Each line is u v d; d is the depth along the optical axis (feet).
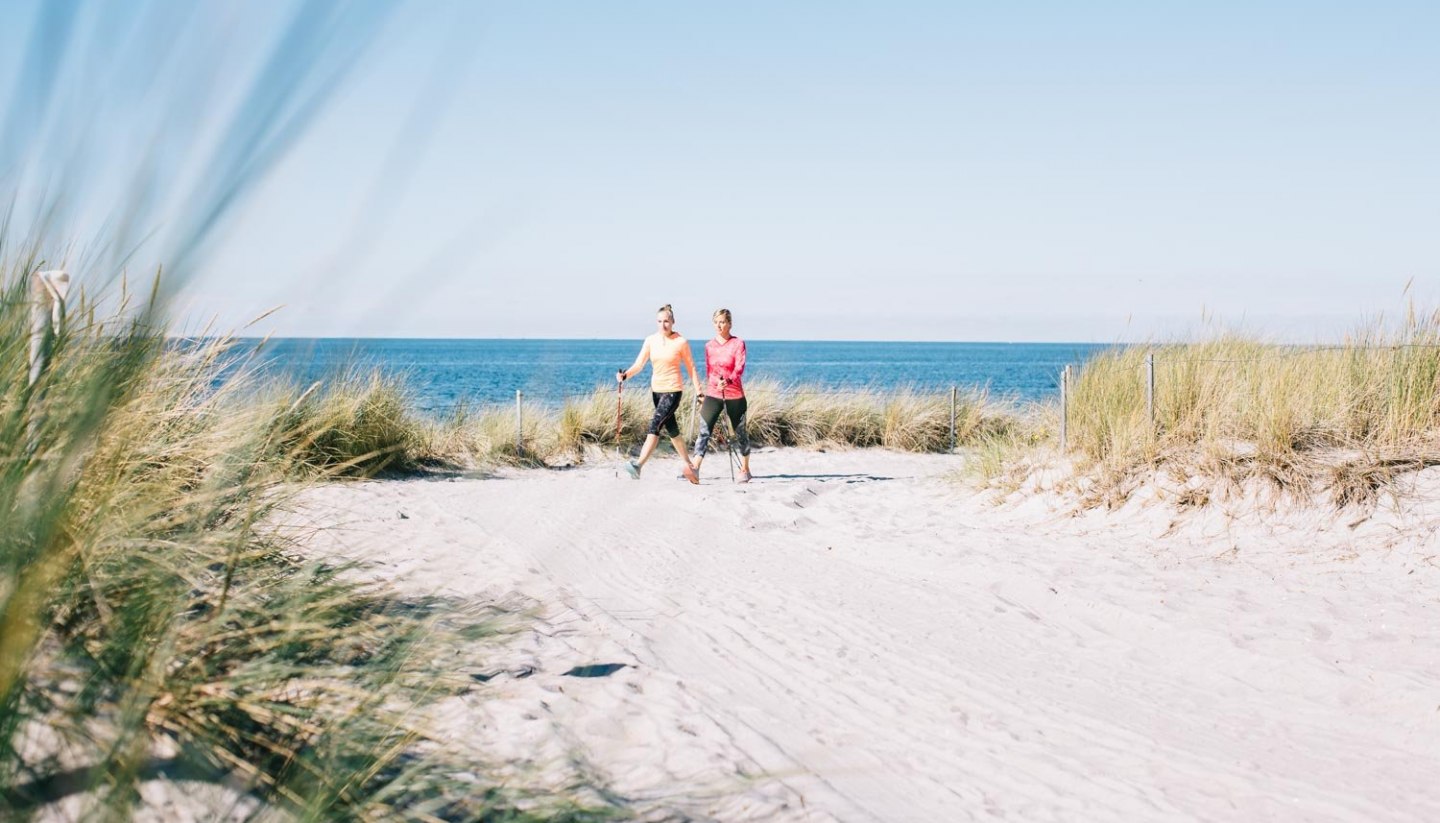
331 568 9.99
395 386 42.01
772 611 19.44
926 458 48.78
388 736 8.12
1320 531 22.80
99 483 6.81
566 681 13.47
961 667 16.25
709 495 33.76
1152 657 16.89
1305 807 11.19
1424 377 26.37
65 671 6.47
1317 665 15.56
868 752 12.45
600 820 8.41
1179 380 29.84
